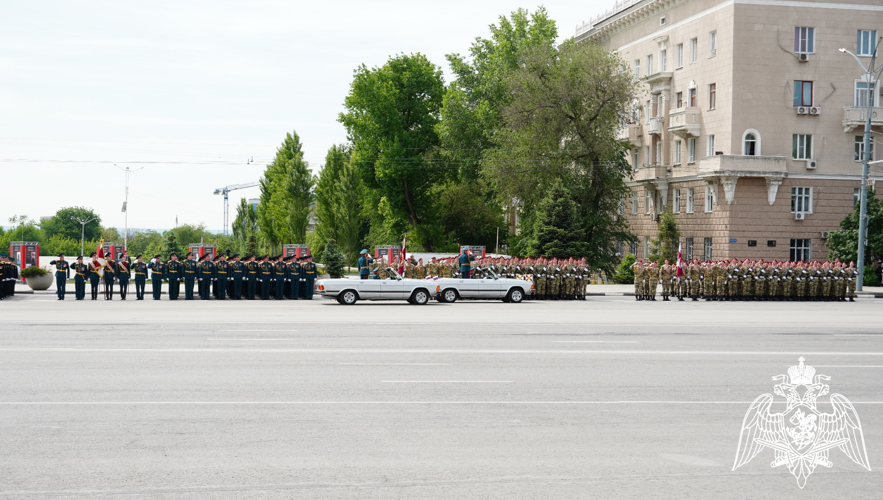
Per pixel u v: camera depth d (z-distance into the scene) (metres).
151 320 22.47
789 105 47.84
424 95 70.38
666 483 7.40
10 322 21.64
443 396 11.40
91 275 33.31
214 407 10.50
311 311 26.50
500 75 61.16
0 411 10.17
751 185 47.94
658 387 12.31
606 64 50.19
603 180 51.38
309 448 8.48
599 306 30.55
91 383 12.16
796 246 48.59
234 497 6.85
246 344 16.95
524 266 35.03
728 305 32.06
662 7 56.03
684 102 53.34
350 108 69.19
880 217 45.78
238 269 33.94
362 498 6.84
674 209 55.06
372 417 10.00
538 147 50.66
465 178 65.12
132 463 7.86
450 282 32.00
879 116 48.03
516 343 17.55
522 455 8.27
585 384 12.49
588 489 7.16
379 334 19.05
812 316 26.25
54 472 7.55
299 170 71.38
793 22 47.75
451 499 6.83
